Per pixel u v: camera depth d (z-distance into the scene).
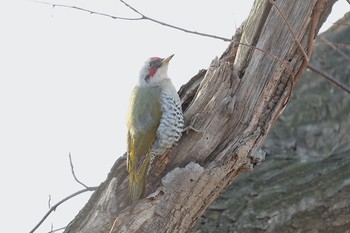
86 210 12.08
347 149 19.45
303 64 11.74
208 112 11.88
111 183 11.87
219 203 18.55
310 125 20.52
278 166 19.27
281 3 11.80
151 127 12.21
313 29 11.71
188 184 11.51
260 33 11.86
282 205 17.55
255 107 11.70
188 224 11.86
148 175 12.09
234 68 11.96
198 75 12.88
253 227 17.62
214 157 11.78
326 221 16.73
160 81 12.68
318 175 17.77
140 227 11.55
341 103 20.47
